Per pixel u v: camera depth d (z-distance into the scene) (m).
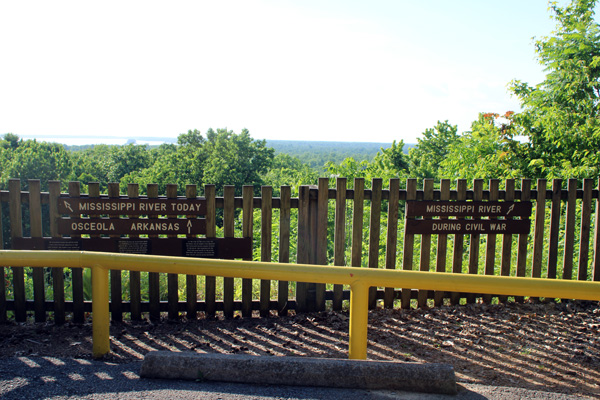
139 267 3.15
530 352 4.21
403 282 2.83
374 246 5.47
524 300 5.72
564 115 11.07
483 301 5.68
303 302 5.40
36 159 49.41
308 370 2.99
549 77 12.41
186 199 5.11
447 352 4.21
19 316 5.09
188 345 4.38
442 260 5.58
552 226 5.74
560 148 11.25
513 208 5.62
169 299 5.18
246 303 5.26
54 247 4.97
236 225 33.12
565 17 12.45
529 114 12.54
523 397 2.99
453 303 5.63
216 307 5.30
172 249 5.13
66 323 5.08
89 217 5.02
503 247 5.70
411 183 5.43
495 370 3.81
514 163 11.41
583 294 2.64
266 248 5.27
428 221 5.50
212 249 5.17
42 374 3.19
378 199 5.41
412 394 2.90
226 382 3.03
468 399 2.88
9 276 5.87
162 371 3.10
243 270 2.96
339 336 4.67
